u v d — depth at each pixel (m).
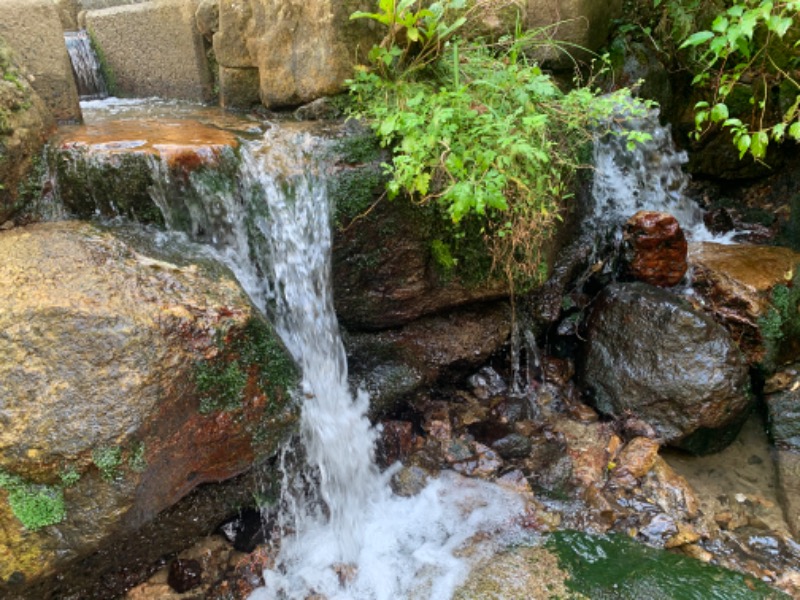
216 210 2.85
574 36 4.29
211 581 2.79
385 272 3.38
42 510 2.06
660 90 5.03
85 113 3.96
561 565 2.81
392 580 2.82
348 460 3.20
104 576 2.60
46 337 2.12
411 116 2.83
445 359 3.71
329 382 3.30
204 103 4.34
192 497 2.68
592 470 3.38
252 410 2.51
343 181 3.07
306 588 2.82
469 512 3.15
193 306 2.34
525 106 3.15
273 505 2.93
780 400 3.79
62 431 2.04
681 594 2.62
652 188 4.94
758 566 2.88
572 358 4.16
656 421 3.58
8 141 2.63
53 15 3.20
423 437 3.56
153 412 2.14
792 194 4.95
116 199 2.75
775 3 3.43
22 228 2.62
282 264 3.05
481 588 2.72
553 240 3.80
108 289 2.27
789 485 3.39
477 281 3.56
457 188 2.71
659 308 3.68
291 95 3.62
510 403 3.80
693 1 4.82
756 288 3.85
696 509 3.20
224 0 3.74
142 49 4.55
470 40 3.87
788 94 4.67
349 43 3.30
